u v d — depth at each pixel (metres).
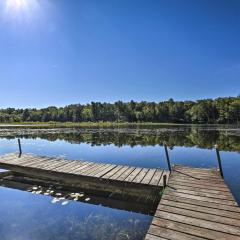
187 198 6.49
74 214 6.75
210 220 5.14
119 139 26.67
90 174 9.44
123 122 102.81
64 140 26.20
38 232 5.59
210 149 18.91
